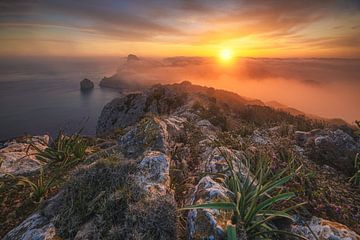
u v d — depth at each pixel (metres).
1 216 6.45
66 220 4.82
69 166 8.92
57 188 7.47
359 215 6.13
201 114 19.75
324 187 6.90
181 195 6.28
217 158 7.77
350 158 9.15
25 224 5.13
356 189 7.56
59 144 9.53
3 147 12.17
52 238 4.51
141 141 8.41
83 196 5.15
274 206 5.64
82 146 9.64
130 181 5.32
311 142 10.30
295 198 6.15
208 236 4.11
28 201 6.95
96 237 4.27
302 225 5.32
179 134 10.45
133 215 4.37
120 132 15.15
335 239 4.69
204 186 5.62
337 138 10.19
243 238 4.03
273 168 7.40
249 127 13.88
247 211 4.71
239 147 9.50
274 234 4.83
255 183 6.20
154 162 6.36
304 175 7.04
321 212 5.97
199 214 4.56
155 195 4.89
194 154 8.98
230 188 5.72
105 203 4.71
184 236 4.57
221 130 15.73
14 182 8.18
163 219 4.36
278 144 9.68
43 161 9.32
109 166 5.67
